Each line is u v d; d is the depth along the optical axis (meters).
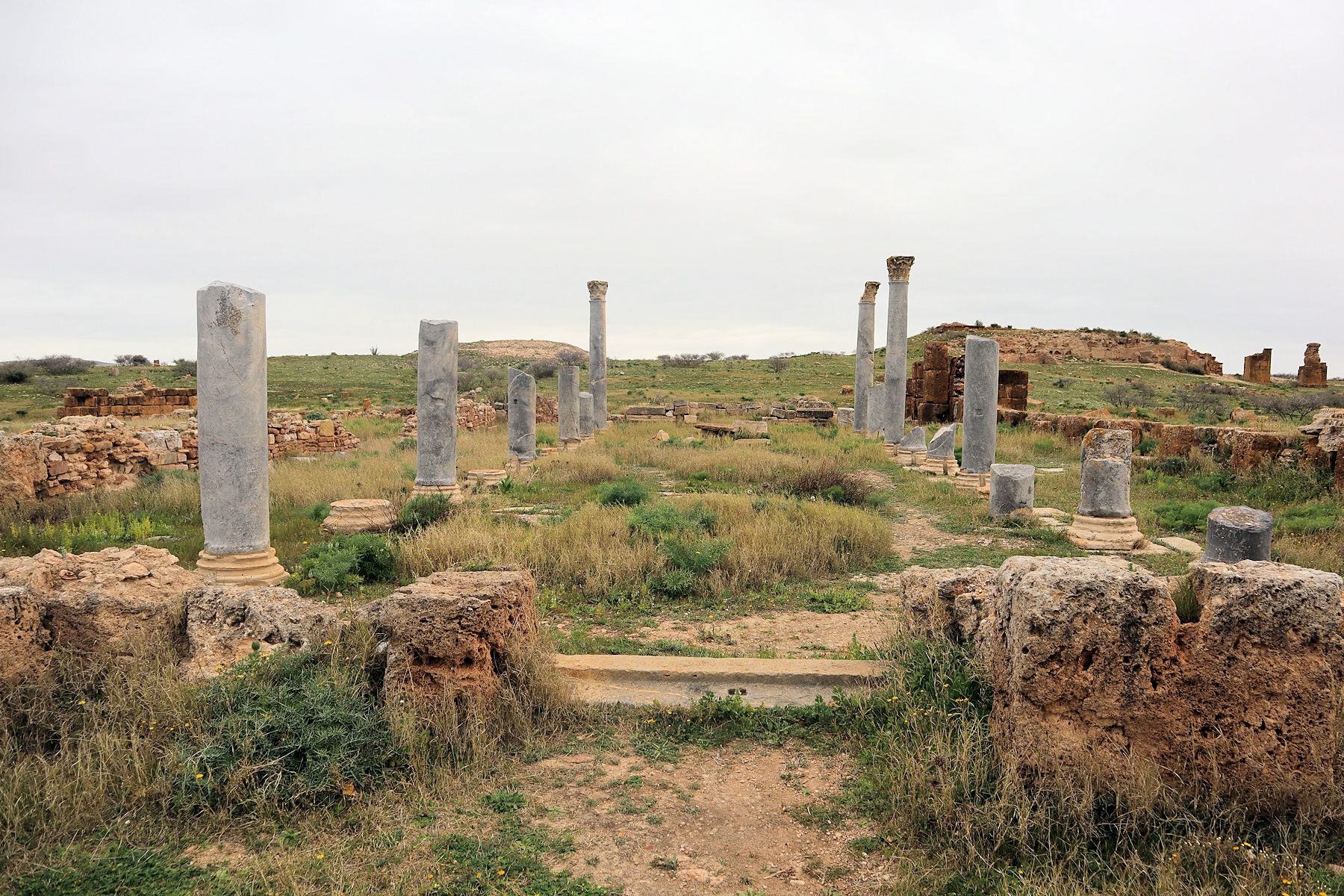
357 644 5.27
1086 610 4.14
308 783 4.35
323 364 85.12
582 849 3.99
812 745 5.23
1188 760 4.12
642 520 11.41
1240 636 4.07
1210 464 18.47
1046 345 75.19
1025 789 4.18
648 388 63.31
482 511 13.45
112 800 4.29
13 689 4.96
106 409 31.00
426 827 4.17
